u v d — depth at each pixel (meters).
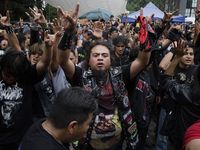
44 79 2.02
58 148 1.02
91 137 1.73
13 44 2.12
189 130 1.11
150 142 3.48
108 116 1.75
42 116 2.15
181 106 1.91
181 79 2.45
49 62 1.79
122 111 1.78
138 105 2.19
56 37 1.84
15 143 1.73
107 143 1.78
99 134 1.73
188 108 1.86
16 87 1.77
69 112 1.03
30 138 1.05
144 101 2.30
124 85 1.81
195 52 3.19
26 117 1.79
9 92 1.74
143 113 2.42
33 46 2.39
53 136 1.07
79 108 1.04
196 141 1.03
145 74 2.54
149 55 1.68
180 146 2.04
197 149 1.00
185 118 1.88
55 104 1.09
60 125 1.04
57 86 1.97
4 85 1.74
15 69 1.64
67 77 1.83
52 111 1.08
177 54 1.90
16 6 13.19
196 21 3.29
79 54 3.97
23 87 1.80
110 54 1.87
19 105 1.76
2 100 1.72
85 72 1.80
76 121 1.04
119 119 1.80
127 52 3.55
